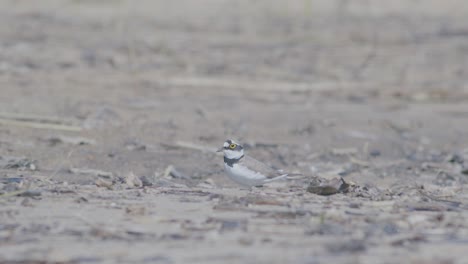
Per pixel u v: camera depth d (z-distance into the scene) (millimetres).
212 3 36031
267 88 21969
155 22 31422
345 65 25188
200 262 7164
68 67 22719
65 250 7570
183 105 19141
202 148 15133
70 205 9672
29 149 14172
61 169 12961
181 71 23047
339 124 18234
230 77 22625
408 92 21938
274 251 7531
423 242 8023
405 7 36625
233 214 9258
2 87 19578
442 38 30000
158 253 7461
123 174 12953
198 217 9070
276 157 15172
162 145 15258
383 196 10867
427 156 15820
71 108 17766
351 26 31938
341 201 10344
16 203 9742
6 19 30578
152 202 10008
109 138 15492
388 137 17344
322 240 8008
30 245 7766
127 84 21219
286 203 10000
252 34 29781
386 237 8203
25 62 22969
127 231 8320
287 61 25406
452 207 10219
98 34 28422
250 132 17094
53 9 33312
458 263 7152
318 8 35938
